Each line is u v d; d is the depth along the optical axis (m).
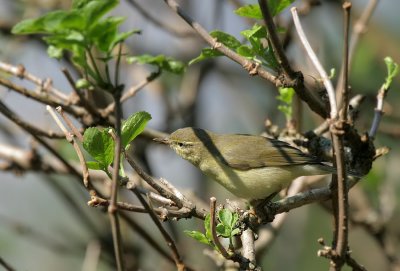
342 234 6.66
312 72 11.13
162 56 9.56
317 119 13.15
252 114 14.53
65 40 7.85
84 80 8.59
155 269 13.16
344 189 6.59
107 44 8.18
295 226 13.16
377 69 14.70
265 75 7.37
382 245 11.88
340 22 14.70
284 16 13.72
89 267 11.53
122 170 6.77
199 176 13.69
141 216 13.93
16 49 13.25
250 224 7.87
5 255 14.30
